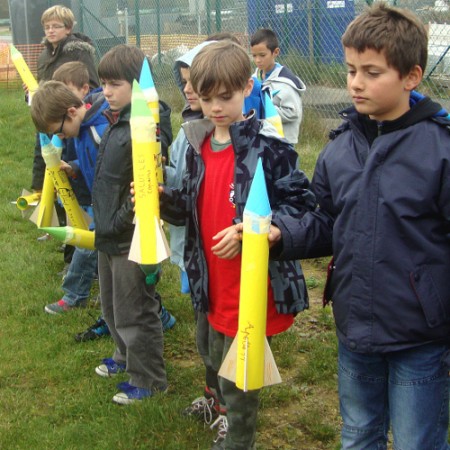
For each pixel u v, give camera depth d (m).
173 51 11.90
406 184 2.13
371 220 2.19
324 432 3.25
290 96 5.46
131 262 3.37
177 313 4.65
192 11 12.46
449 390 2.32
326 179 2.41
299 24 9.79
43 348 4.17
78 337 4.30
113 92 3.27
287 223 2.38
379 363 2.37
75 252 4.67
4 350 4.16
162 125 3.44
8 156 9.20
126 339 3.49
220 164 2.71
